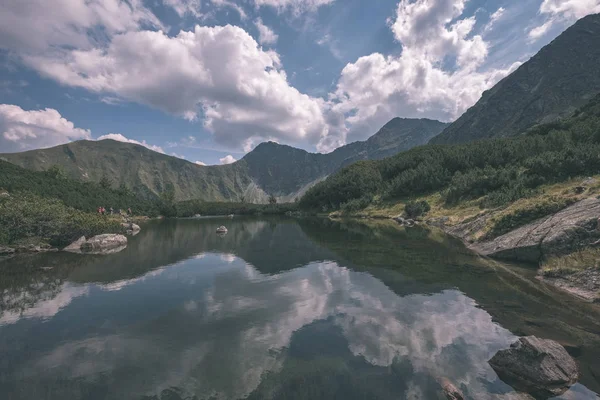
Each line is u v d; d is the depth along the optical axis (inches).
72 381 483.8
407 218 3302.2
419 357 528.7
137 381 479.2
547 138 3597.4
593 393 414.9
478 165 3868.1
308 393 433.4
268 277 1135.6
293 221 4414.4
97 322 735.1
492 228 1556.3
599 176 1980.8
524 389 431.2
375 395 423.5
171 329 684.7
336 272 1173.7
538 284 938.1
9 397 445.1
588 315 694.5
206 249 1820.9
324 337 620.1
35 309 831.7
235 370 504.1
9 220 1828.2
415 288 938.7
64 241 1994.3
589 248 948.0
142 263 1427.2
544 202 1411.2
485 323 666.2
